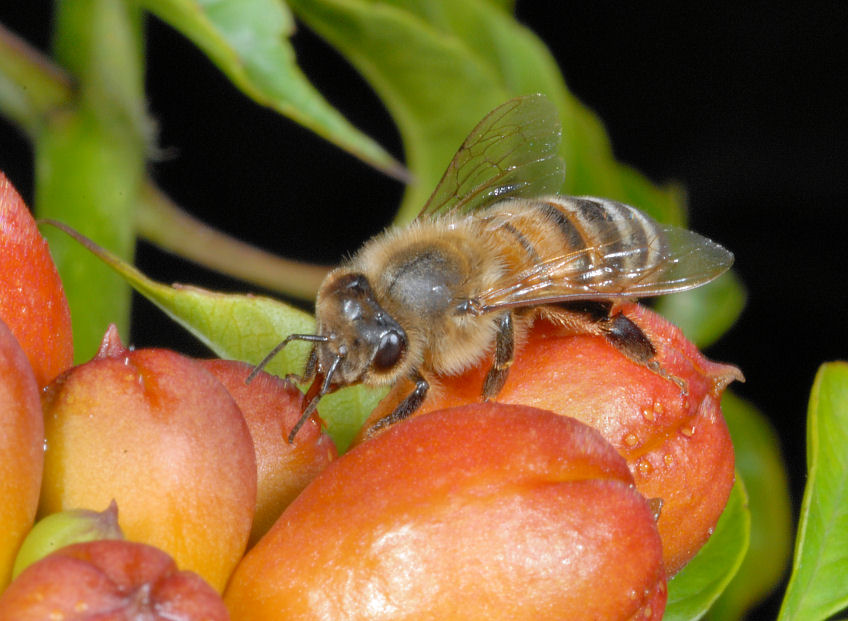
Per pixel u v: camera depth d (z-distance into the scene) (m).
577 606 0.09
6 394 0.09
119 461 0.09
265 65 0.11
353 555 0.09
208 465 0.09
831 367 0.11
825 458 0.11
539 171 0.11
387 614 0.09
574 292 0.11
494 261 0.11
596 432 0.09
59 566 0.09
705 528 0.10
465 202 0.11
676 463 0.10
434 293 0.11
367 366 0.11
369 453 0.10
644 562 0.09
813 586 0.11
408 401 0.11
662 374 0.10
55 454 0.09
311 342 0.11
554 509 0.09
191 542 0.09
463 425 0.09
